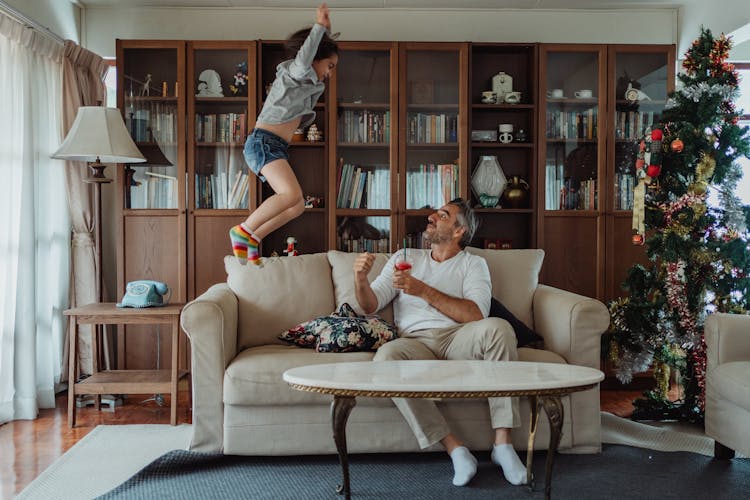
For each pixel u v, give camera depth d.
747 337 2.96
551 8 4.95
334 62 3.05
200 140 4.52
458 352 2.92
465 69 4.61
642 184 3.68
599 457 2.97
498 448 2.67
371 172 4.62
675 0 4.82
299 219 4.80
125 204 4.49
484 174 4.74
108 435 3.35
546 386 2.07
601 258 4.61
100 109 3.84
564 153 4.64
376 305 3.23
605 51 4.62
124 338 4.45
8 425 3.58
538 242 4.61
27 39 3.79
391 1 4.80
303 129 4.70
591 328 3.02
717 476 2.75
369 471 2.80
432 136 4.62
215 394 2.88
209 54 4.52
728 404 2.87
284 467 2.86
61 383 4.39
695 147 3.62
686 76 3.75
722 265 3.54
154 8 4.87
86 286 4.39
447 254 3.32
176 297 4.49
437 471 2.79
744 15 4.21
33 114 3.87
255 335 3.31
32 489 2.60
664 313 3.72
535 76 4.62
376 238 4.62
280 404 2.84
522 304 3.44
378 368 2.37
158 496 2.51
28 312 3.72
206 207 4.52
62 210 4.34
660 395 3.83
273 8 4.88
